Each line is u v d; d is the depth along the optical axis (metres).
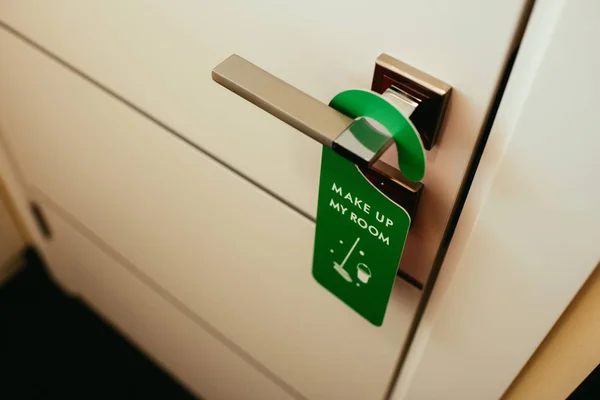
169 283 0.95
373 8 0.35
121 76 0.61
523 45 0.31
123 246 0.98
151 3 0.49
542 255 0.38
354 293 0.54
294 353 0.80
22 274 1.44
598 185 0.32
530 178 0.34
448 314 0.48
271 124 0.50
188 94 0.55
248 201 0.61
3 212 1.27
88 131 0.76
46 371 1.29
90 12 0.57
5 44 0.75
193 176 0.66
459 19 0.32
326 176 0.44
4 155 1.03
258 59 0.46
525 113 0.32
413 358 0.60
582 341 0.43
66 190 0.98
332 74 0.42
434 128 0.38
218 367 1.06
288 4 0.39
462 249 0.45
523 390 0.52
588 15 0.26
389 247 0.45
